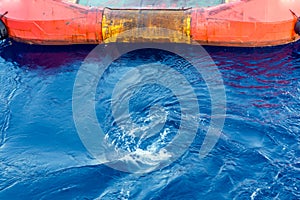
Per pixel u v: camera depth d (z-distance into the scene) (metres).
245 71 17.28
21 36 19.11
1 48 19.30
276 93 16.02
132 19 18.34
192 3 19.25
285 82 16.59
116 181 12.75
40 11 18.61
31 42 19.22
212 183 12.58
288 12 17.89
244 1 18.09
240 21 17.83
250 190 12.36
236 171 12.93
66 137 14.48
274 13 17.81
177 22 18.20
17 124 15.16
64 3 18.75
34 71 17.81
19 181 12.89
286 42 18.59
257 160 13.30
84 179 12.87
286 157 13.40
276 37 18.22
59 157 13.73
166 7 19.00
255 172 12.92
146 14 18.38
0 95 16.58
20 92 16.67
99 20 18.45
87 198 12.34
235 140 13.98
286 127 14.45
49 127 14.95
